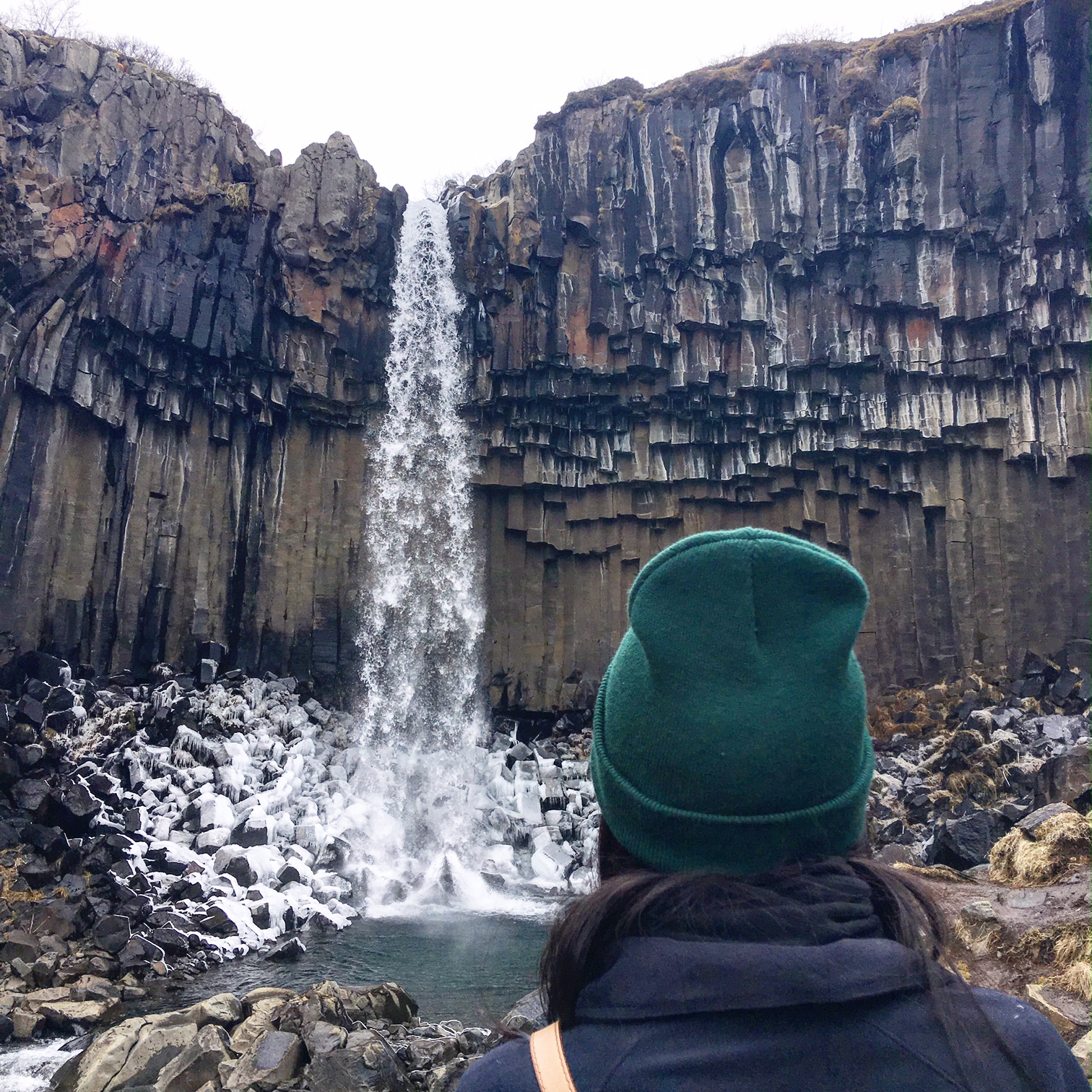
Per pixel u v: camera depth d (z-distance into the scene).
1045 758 18.64
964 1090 1.01
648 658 1.23
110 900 12.75
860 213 25.30
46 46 20.27
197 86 23.41
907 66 26.00
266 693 21.17
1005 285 24.30
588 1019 1.12
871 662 24.73
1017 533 24.08
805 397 25.56
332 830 18.08
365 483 24.38
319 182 24.03
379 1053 6.43
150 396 20.81
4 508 17.80
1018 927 6.67
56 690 17.19
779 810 1.16
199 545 21.50
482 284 24.98
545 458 25.48
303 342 23.52
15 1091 7.39
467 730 23.88
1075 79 23.95
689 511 25.98
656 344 25.30
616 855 1.34
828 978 1.02
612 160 25.81
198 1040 6.84
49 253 18.73
